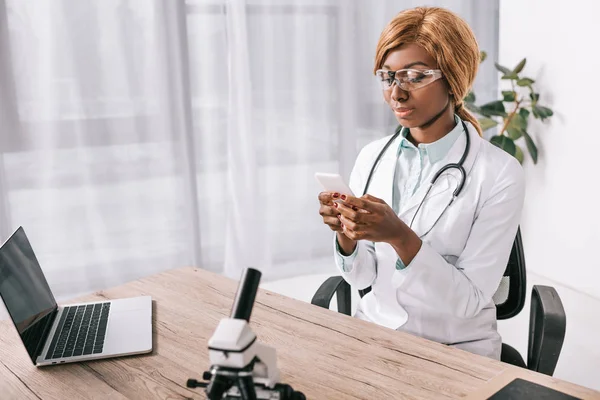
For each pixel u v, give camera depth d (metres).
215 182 3.48
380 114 3.80
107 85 3.12
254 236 3.59
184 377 1.16
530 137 3.36
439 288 1.43
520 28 3.45
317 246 3.79
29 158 3.03
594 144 3.06
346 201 1.30
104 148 3.17
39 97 2.99
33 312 1.30
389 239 1.35
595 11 2.96
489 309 1.56
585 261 3.21
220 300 1.52
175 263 3.45
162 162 3.32
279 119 3.56
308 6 3.49
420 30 1.42
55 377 1.18
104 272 3.27
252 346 0.83
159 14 3.16
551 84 3.29
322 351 1.25
